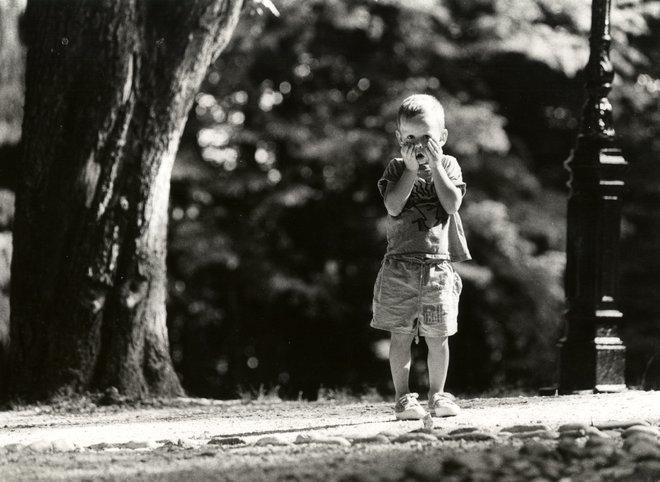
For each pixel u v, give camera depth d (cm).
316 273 3653
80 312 1869
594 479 744
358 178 3653
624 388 1617
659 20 3816
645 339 3750
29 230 1889
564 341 1642
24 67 1916
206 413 1582
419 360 3684
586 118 1678
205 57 1908
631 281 3847
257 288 3569
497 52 3559
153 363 1905
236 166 3669
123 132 1877
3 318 1911
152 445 1043
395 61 3594
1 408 1839
